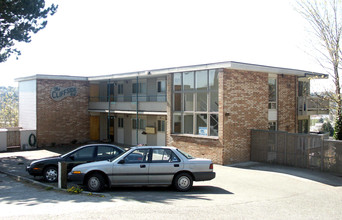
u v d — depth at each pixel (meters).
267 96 20.48
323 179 14.38
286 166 17.39
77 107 29.05
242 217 8.03
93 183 11.08
